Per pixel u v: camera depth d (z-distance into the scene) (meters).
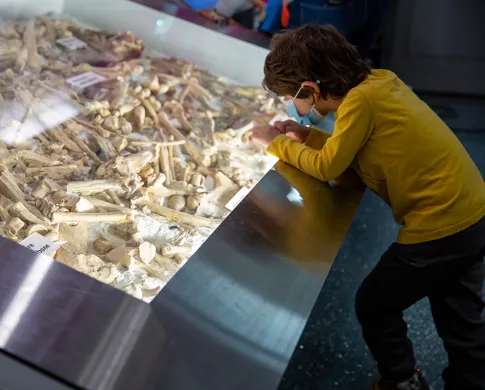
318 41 1.12
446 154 1.14
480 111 2.64
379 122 1.11
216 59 1.74
